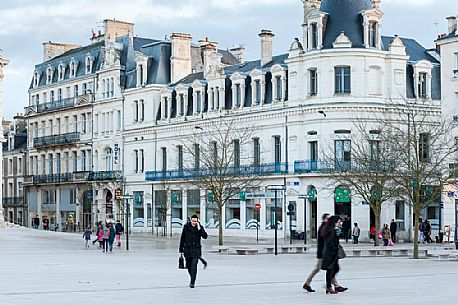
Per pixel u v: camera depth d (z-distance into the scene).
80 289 21.69
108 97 82.88
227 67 72.12
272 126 62.69
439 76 63.03
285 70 62.00
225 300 18.92
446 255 37.34
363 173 48.41
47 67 94.94
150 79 77.69
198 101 71.00
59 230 90.25
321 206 58.00
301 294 20.30
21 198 98.75
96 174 83.19
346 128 57.94
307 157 59.78
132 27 87.44
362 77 58.25
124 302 18.52
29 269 30.25
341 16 59.41
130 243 55.91
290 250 43.41
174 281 24.20
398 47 59.59
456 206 55.44
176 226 72.50
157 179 74.50
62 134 89.75
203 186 57.16
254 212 64.25
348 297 19.59
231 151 65.94
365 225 57.41
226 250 43.00
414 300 18.88
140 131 77.62
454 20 65.25
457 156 53.03
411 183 44.09
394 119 55.00
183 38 77.44
